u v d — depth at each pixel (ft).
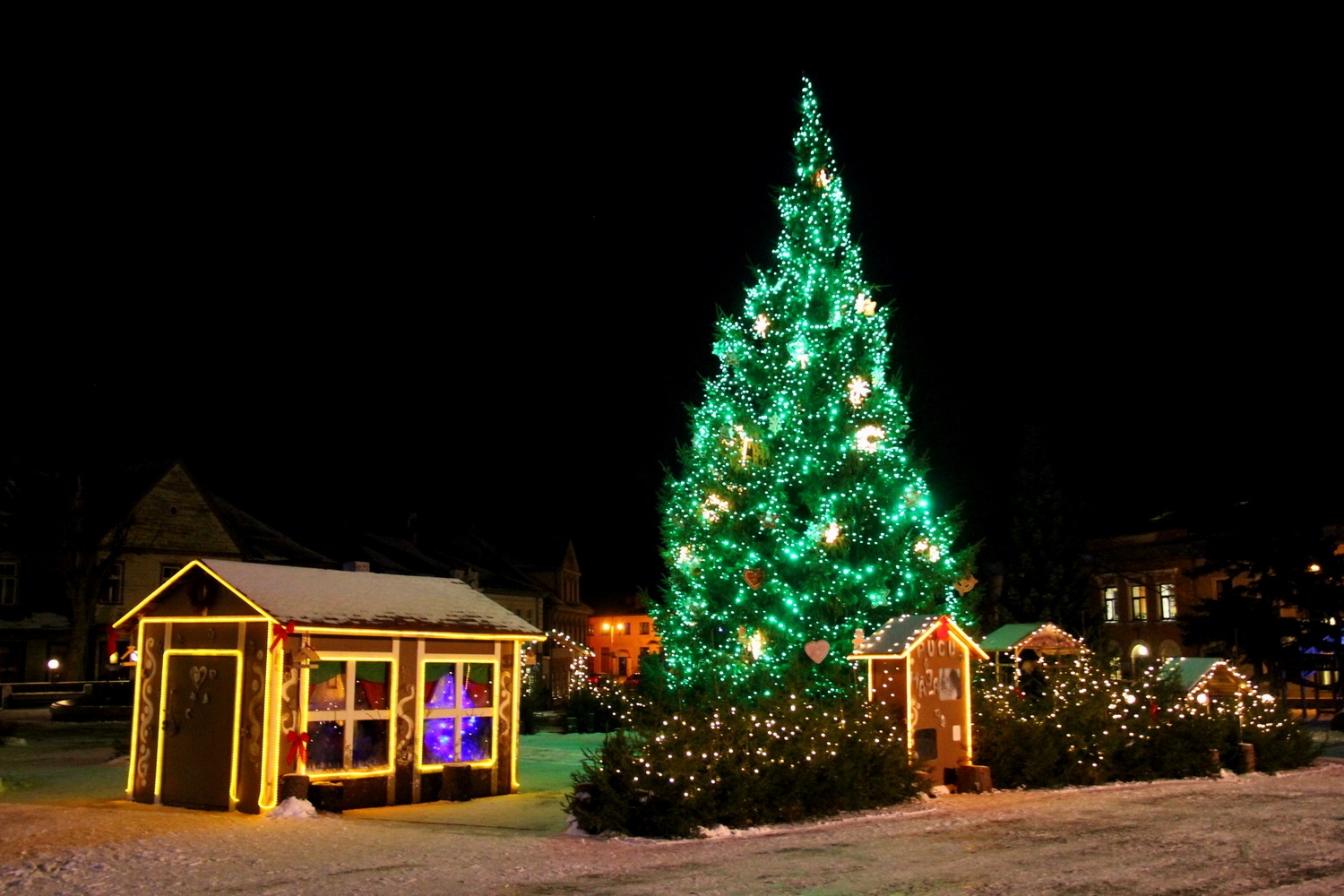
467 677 55.01
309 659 47.29
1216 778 65.05
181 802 49.06
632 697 91.25
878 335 86.07
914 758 53.72
